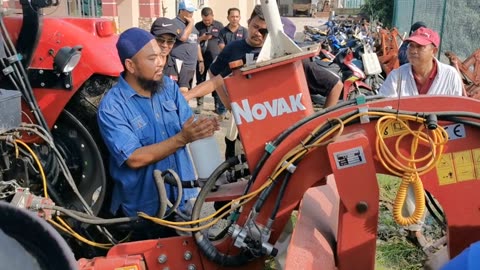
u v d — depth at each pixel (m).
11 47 3.15
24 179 3.07
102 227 3.08
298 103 2.49
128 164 2.95
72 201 3.59
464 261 1.40
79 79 3.55
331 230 2.77
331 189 3.07
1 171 3.05
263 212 2.56
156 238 3.13
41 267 2.15
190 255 2.77
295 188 2.50
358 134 2.38
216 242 2.78
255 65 2.44
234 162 2.76
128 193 3.08
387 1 21.06
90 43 3.60
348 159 2.35
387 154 2.37
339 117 2.41
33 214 2.20
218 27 8.87
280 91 2.48
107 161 3.66
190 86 7.89
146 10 11.71
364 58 9.17
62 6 4.38
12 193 2.71
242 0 23.08
